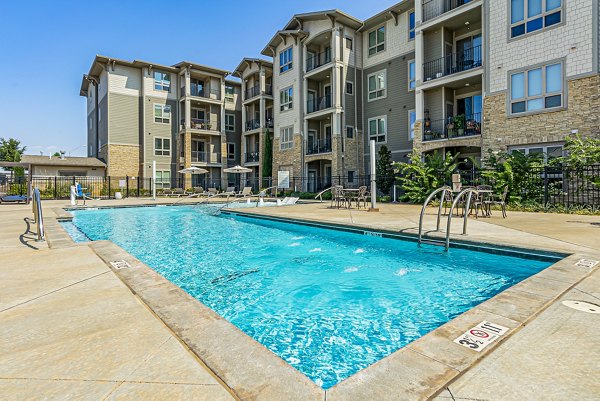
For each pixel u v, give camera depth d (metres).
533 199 11.05
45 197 21.11
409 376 1.66
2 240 5.80
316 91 25.02
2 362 1.85
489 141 13.88
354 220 8.27
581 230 6.34
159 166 28.62
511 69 13.22
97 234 8.57
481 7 14.80
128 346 2.01
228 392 1.56
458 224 7.39
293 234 8.31
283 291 4.18
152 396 1.53
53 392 1.57
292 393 1.53
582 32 11.45
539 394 1.54
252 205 16.47
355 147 22.22
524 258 4.80
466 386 1.60
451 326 2.23
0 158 38.03
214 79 31.02
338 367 2.45
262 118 27.61
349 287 4.27
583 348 1.96
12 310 2.61
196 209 15.34
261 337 2.97
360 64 22.67
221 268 5.27
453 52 17.67
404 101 20.30
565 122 11.82
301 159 23.56
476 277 4.56
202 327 2.23
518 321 2.29
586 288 3.02
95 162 26.97
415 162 14.93
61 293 2.99
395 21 20.48
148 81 28.11
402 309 3.54
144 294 2.90
